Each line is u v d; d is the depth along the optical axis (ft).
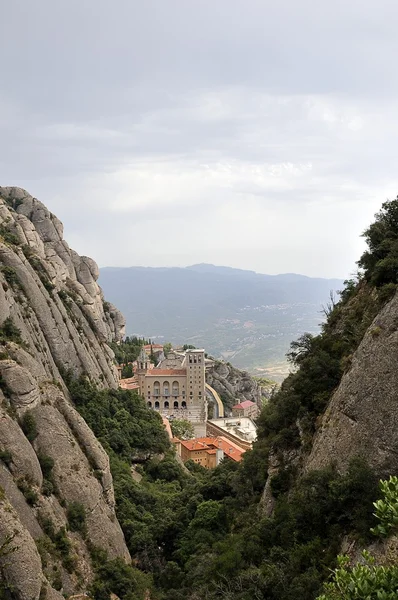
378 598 64.39
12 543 165.68
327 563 139.95
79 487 232.12
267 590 149.07
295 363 248.52
